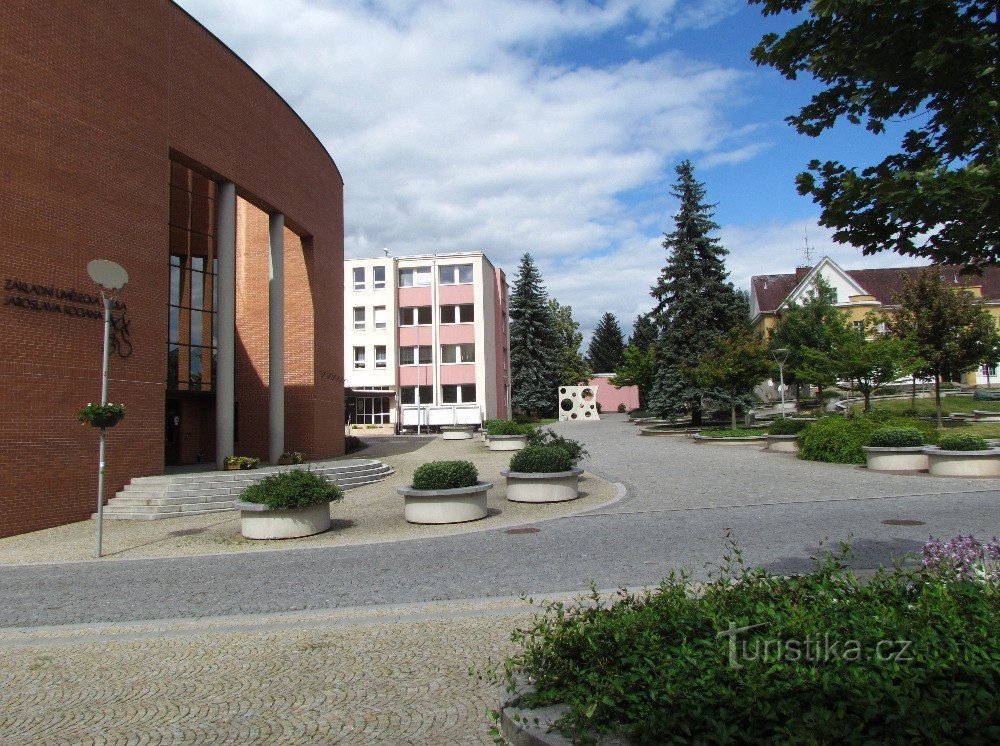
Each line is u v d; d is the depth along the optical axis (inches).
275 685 219.0
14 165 598.2
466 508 561.9
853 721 122.9
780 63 192.4
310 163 1069.1
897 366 1139.9
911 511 498.9
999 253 179.5
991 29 165.3
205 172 833.5
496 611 293.3
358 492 797.2
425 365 2087.8
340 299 1217.4
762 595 187.6
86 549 514.9
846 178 172.6
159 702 209.2
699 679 140.7
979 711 120.3
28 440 595.2
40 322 611.2
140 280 708.7
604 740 136.3
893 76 178.2
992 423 1248.2
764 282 2615.7
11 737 187.6
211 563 445.1
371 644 257.8
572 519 542.0
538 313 2714.1
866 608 169.2
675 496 636.7
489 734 168.7
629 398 3171.8
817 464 850.1
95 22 673.0
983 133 171.6
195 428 1067.9
